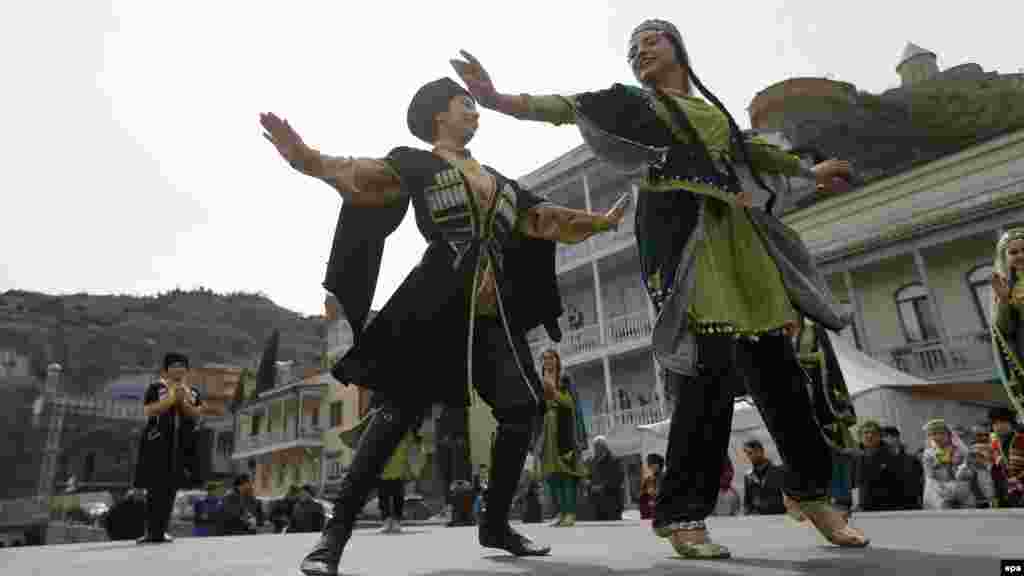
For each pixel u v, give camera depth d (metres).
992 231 17.03
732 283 2.13
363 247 2.13
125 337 113.31
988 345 17.06
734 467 11.30
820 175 2.55
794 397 2.23
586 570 1.79
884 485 6.93
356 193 2.03
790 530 3.32
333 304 39.66
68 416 56.19
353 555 2.64
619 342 22.28
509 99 2.10
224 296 162.25
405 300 2.13
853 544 2.16
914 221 18.12
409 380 2.06
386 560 2.35
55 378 50.25
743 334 2.07
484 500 2.48
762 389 2.26
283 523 13.56
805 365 4.96
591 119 2.13
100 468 57.31
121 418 59.75
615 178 23.84
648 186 2.15
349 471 2.02
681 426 2.07
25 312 119.50
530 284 2.55
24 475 53.41
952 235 17.44
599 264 23.94
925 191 18.12
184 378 5.73
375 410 2.17
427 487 28.52
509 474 2.41
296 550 3.37
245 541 4.59
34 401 55.94
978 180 17.28
